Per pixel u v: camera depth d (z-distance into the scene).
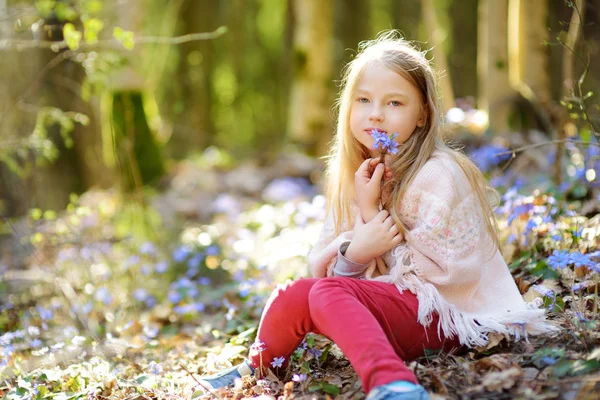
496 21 6.82
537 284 3.11
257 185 8.77
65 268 5.10
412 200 2.50
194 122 14.62
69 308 4.09
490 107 6.80
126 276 5.03
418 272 2.46
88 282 4.74
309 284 2.48
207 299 4.57
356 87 2.65
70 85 7.40
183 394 2.67
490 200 2.79
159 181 8.52
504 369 2.33
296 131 10.73
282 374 2.68
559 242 3.22
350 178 2.76
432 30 7.94
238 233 6.12
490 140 6.38
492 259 2.60
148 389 2.75
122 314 4.19
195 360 3.29
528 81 6.67
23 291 4.86
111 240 5.92
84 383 2.88
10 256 5.53
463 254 2.44
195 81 14.64
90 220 6.00
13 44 5.00
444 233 2.44
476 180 2.54
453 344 2.53
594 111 4.27
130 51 7.82
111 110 7.66
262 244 6.00
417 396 2.04
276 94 17.92
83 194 7.79
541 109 5.74
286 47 16.20
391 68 2.56
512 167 5.82
